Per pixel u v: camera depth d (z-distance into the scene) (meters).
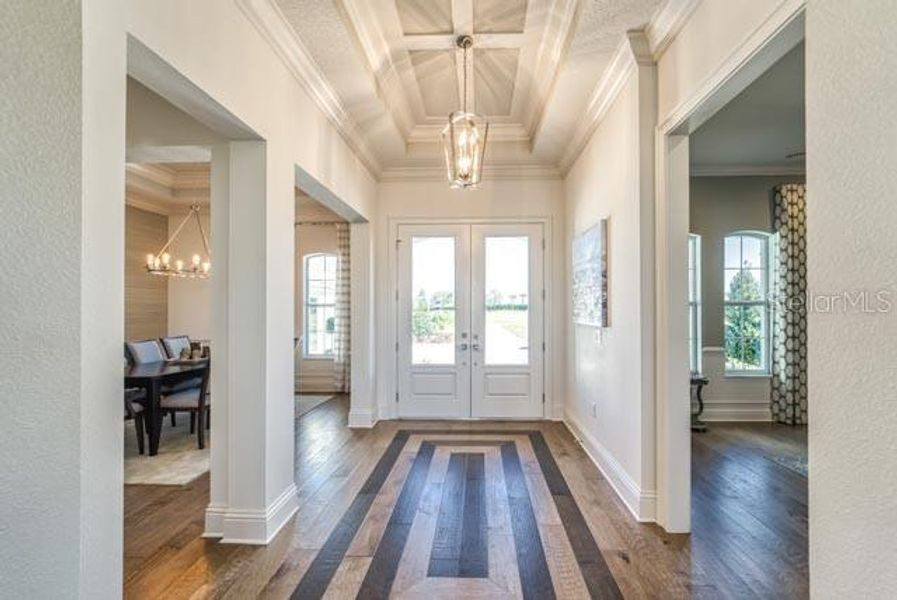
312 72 3.43
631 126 3.39
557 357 6.08
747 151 5.46
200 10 2.25
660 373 3.14
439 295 6.17
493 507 3.42
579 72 3.61
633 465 3.38
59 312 0.83
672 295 3.07
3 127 0.73
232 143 2.93
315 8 2.82
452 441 5.12
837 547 1.18
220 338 3.03
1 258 0.73
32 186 0.78
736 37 2.23
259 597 2.37
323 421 6.06
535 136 5.24
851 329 1.14
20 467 0.76
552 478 4.00
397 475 4.08
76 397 0.86
